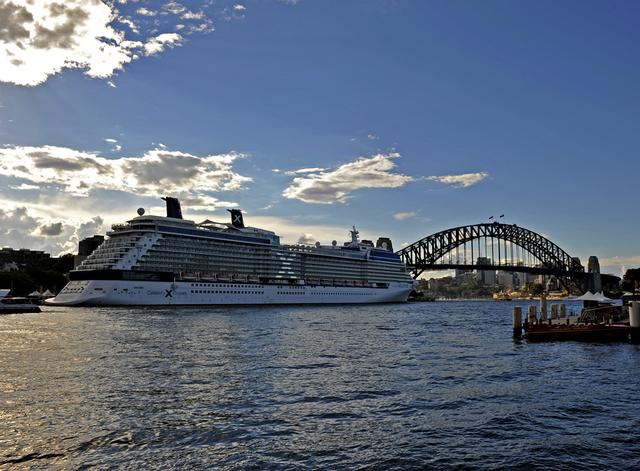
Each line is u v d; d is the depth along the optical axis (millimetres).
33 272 198875
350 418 25469
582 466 19609
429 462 19828
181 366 39031
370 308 171000
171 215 151750
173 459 19875
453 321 100375
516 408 27781
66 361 41156
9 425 23719
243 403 28000
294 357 44562
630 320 59625
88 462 19500
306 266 180750
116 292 129375
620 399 30297
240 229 165625
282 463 19578
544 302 73625
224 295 150500
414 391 31562
